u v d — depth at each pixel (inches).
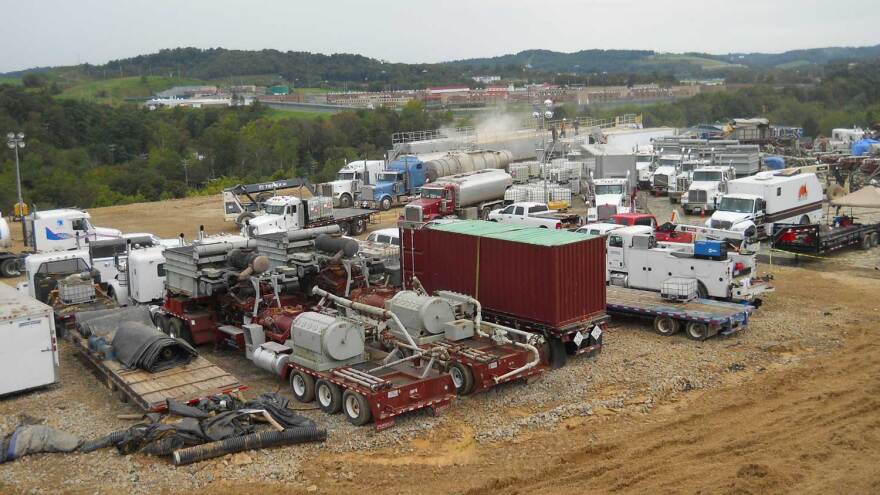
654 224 1173.7
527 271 733.9
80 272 965.2
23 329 667.4
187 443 541.0
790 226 1173.1
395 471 515.5
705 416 596.7
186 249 820.6
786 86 5861.2
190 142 4215.1
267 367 690.2
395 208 1951.3
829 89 5423.2
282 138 3949.3
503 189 1736.0
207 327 799.7
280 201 1530.5
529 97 5890.8
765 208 1358.3
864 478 477.7
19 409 645.9
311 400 649.0
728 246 959.0
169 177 3595.0
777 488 468.8
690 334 802.2
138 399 605.9
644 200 1768.0
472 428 590.9
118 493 488.7
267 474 511.8
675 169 2032.5
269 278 752.3
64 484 502.9
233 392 619.2
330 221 1565.0
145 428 553.3
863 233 1251.8
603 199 1579.7
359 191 1937.7
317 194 1807.3
